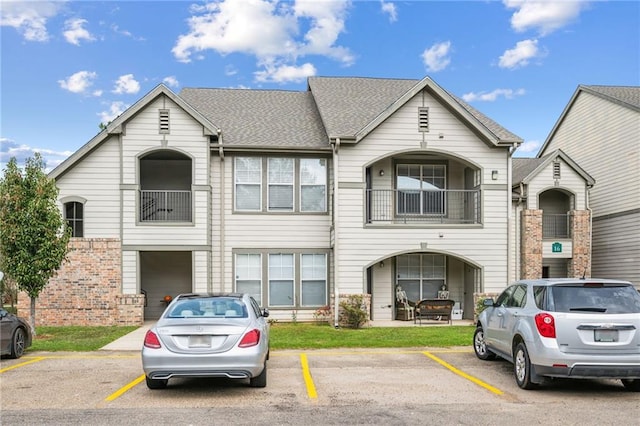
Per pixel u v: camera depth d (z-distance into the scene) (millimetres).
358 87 22156
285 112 20672
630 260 20453
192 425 6371
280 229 18109
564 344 7672
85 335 14508
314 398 7699
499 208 17906
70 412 6941
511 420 6625
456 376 9266
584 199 19469
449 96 17594
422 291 19078
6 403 7418
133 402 7469
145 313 18828
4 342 10656
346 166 17391
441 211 19016
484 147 17984
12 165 14250
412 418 6695
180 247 17188
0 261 14750
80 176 17078
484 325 10492
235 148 17609
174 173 18969
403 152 17578
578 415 6852
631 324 7641
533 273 18422
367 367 10070
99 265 16891
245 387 8391
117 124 16922
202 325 7676
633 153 20422
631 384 8203
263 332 8367
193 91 22562
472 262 17719
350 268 17172
